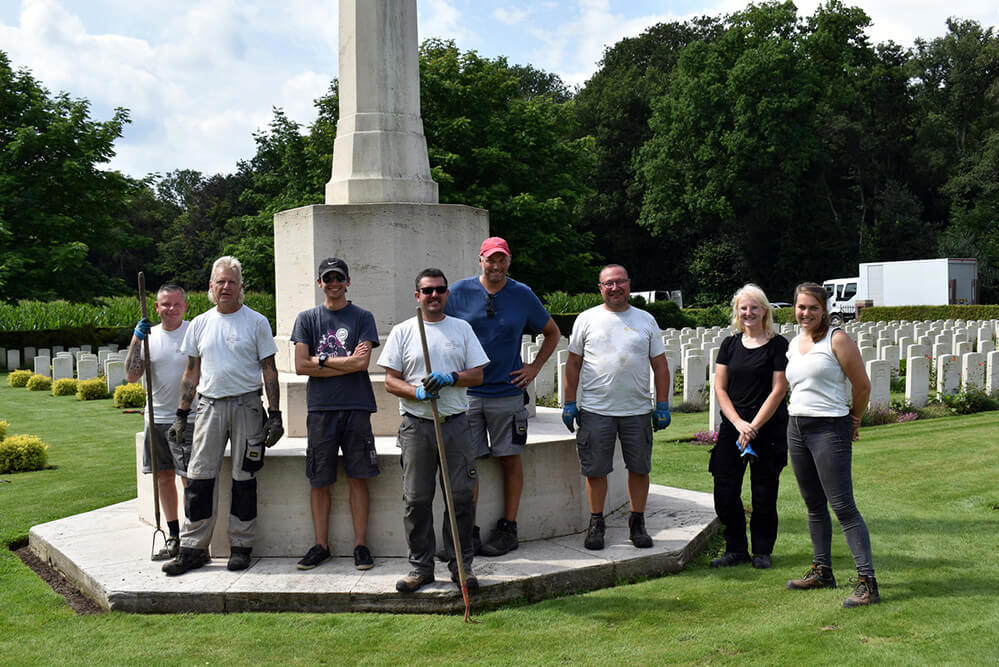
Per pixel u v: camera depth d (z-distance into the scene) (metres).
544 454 4.91
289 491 4.60
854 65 43.06
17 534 5.50
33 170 25.88
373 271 5.40
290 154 28.16
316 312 4.38
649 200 42.88
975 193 45.47
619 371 4.49
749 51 38.88
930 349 15.30
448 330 4.09
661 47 51.97
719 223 45.56
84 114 26.33
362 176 5.66
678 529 5.03
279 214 5.79
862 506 5.91
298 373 4.29
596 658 3.33
